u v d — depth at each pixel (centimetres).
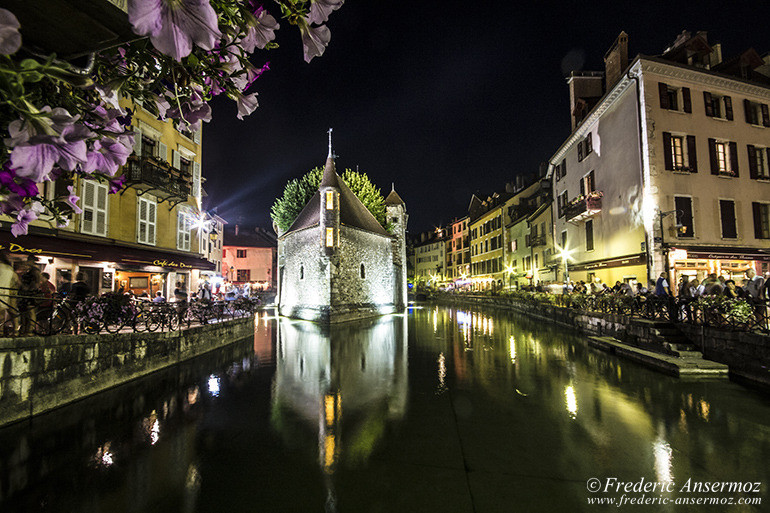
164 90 138
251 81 142
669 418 623
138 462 469
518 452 502
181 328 1096
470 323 2302
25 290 650
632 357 1115
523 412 661
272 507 377
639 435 555
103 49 128
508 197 4509
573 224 2419
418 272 8600
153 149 1603
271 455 493
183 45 72
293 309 2869
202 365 1036
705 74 1742
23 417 585
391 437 553
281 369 1009
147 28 68
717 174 1723
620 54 1945
